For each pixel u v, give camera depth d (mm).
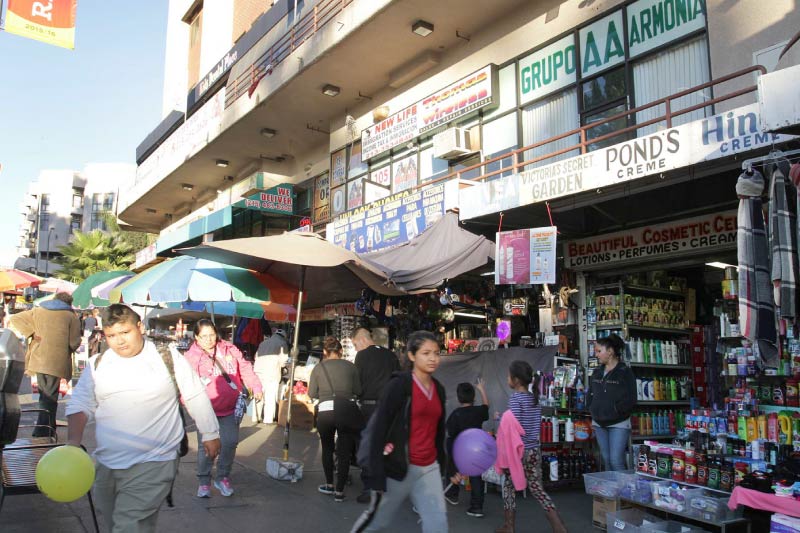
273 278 8633
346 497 6672
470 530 5824
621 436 6512
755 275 4773
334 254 7375
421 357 4098
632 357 8344
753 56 7930
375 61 13594
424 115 13062
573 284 9195
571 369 8117
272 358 12562
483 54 12203
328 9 13609
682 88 8828
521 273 7598
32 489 4480
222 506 6098
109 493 3572
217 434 3865
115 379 3520
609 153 6824
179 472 7492
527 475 5609
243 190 20094
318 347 14844
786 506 4730
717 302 8281
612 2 9875
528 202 7691
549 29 10914
